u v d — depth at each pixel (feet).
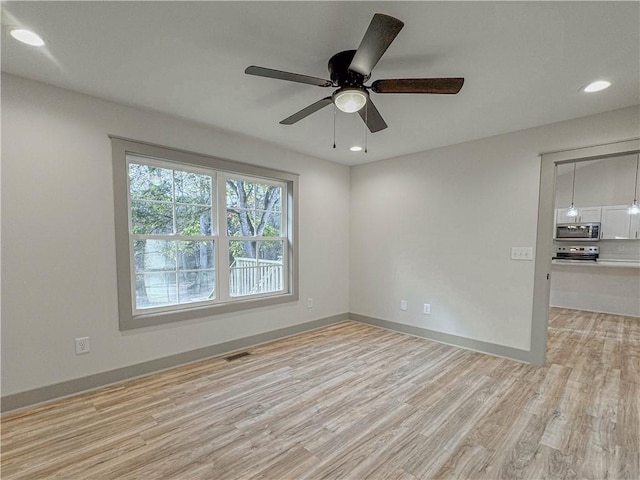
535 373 9.22
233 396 7.84
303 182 13.06
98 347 8.13
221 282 10.85
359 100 5.79
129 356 8.66
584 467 5.42
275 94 7.75
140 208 9.14
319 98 7.95
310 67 6.59
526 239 10.00
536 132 9.72
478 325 11.07
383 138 10.95
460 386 8.41
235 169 10.72
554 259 19.75
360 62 5.01
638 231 17.35
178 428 6.51
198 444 6.02
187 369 9.43
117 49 5.90
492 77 6.78
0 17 4.92
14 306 6.98
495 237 10.64
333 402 7.58
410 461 5.60
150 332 9.05
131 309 8.66
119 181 8.33
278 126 9.86
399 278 13.34
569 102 7.97
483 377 8.96
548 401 7.61
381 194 13.92
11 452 5.73
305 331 13.34
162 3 4.66
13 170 6.93
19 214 7.02
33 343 7.22
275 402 7.57
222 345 10.63
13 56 6.12
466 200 11.29
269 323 12.03
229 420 6.81
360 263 14.79
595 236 18.54
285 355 10.64
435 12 4.83
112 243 8.29
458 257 11.53
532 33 5.32
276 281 12.71
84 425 6.57
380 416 7.00
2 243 6.83
